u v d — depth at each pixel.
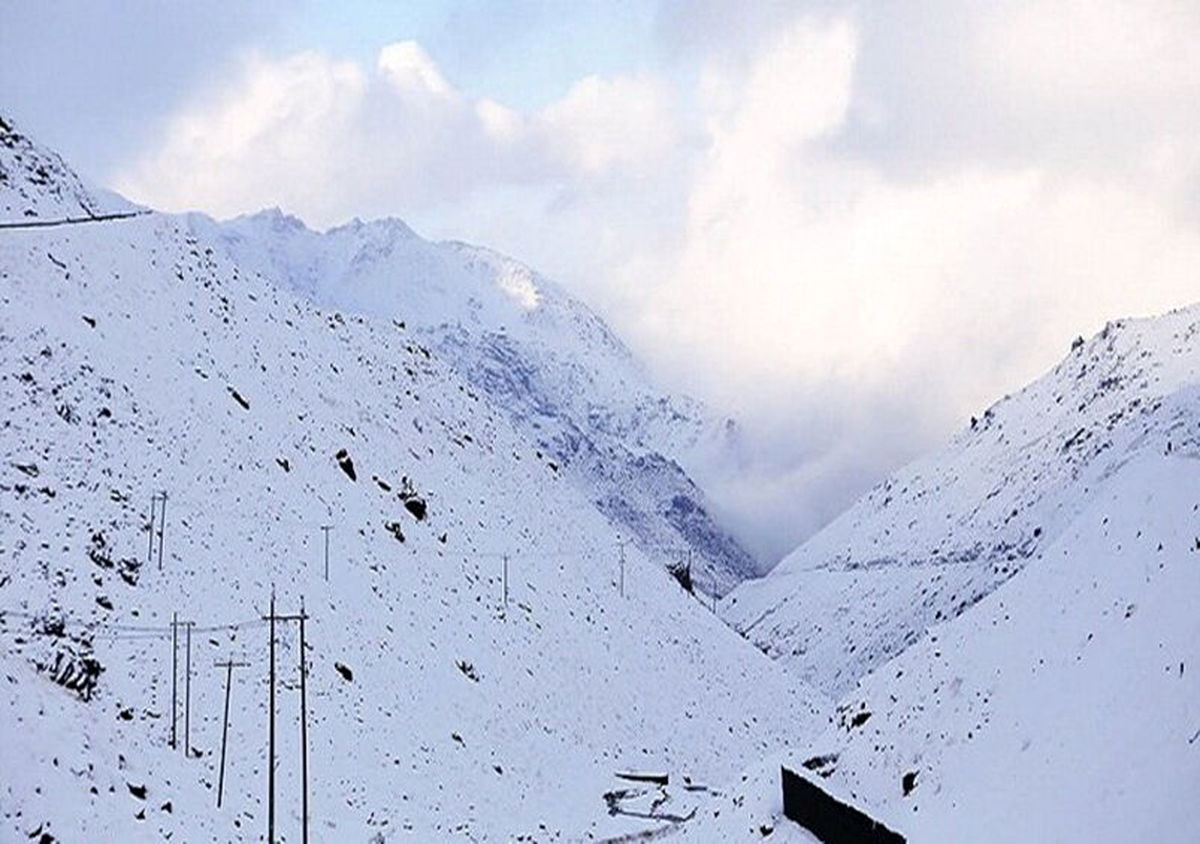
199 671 59.34
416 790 62.91
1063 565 51.88
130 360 82.06
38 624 52.34
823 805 50.22
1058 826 37.19
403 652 77.00
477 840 61.03
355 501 90.69
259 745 56.94
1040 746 42.94
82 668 50.25
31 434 66.50
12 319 74.62
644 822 70.44
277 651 65.94
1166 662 39.53
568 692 88.75
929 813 45.78
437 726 71.94
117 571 61.59
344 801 57.16
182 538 68.81
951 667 53.66
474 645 85.00
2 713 41.00
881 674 60.34
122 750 46.16
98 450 69.94
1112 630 44.56
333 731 62.91
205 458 78.69
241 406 89.19
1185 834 31.02
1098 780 37.59
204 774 51.09
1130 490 51.28
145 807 42.88
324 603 74.62
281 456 87.56
